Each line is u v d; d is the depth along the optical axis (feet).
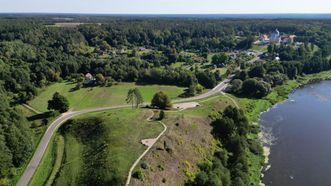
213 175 262.26
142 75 619.26
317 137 391.65
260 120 452.76
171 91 558.15
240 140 337.11
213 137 360.28
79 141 332.39
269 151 353.10
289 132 407.64
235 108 398.83
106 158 277.23
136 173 253.44
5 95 467.52
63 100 431.43
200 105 468.34
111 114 381.19
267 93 563.89
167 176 269.44
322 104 526.16
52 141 339.98
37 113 434.71
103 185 246.47
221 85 609.42
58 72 636.89
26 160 298.76
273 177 300.20
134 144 300.81
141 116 372.58
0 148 269.44
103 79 584.40
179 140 321.73
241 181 267.59
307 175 304.50
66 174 269.44
